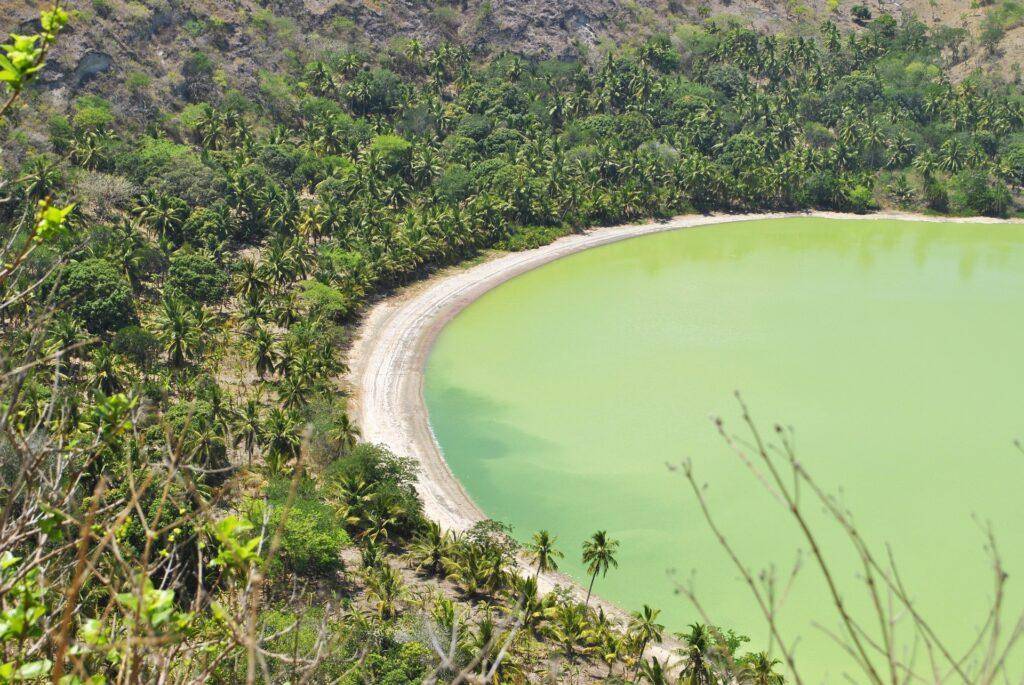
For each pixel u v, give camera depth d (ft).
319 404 415.23
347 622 206.69
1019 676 289.74
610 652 277.44
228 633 46.11
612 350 533.96
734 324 573.74
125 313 444.96
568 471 412.16
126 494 171.12
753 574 340.80
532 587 291.79
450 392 482.69
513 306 595.47
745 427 450.30
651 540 362.74
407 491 365.40
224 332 481.05
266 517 44.50
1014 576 344.90
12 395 50.26
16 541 46.93
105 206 542.16
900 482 406.21
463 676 41.29
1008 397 487.61
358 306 553.64
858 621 318.45
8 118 584.81
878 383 499.51
